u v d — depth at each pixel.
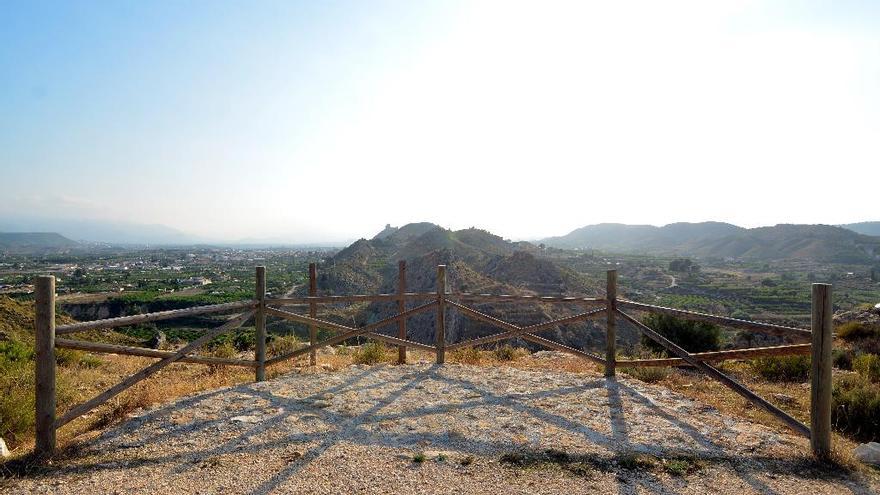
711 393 7.15
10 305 21.34
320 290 64.38
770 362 8.62
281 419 5.49
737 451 4.68
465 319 28.12
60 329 4.74
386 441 4.86
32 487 3.96
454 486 3.94
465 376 7.56
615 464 4.36
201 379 7.94
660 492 3.88
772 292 82.12
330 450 4.64
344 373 7.78
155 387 7.28
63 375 8.52
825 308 4.59
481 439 4.90
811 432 4.65
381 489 3.88
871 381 7.45
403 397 6.38
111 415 5.89
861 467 4.41
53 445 4.68
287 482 4.00
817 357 4.62
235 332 18.12
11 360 9.33
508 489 3.89
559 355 10.64
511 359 10.35
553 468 4.27
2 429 5.38
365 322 34.12
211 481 4.03
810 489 3.96
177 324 40.28
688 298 76.44
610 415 5.66
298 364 9.10
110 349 5.21
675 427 5.29
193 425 5.31
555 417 5.58
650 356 11.33
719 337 11.55
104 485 3.98
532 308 31.31
